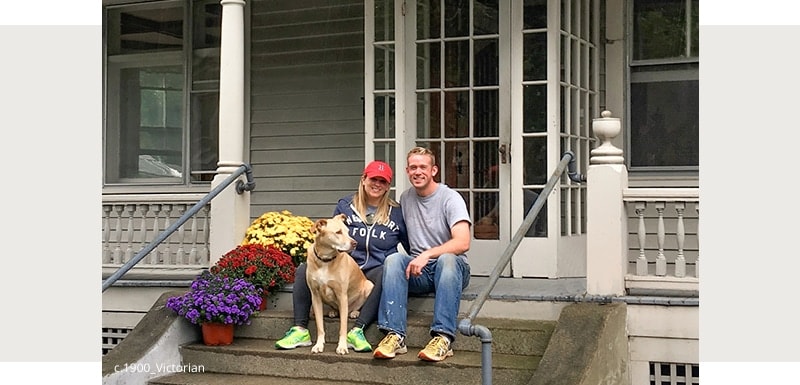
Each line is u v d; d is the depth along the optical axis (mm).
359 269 5223
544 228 6242
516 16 6328
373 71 6711
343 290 5047
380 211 5383
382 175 5277
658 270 5246
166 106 8250
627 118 6797
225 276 5609
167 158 8250
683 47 6691
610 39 6852
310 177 7875
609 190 5191
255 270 5645
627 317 5148
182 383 5141
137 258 5668
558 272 6223
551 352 4656
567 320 4875
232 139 6254
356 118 7723
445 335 4883
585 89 6668
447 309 4867
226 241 6227
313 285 5105
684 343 5047
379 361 4934
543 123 6270
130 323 6391
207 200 5980
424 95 6594
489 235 6449
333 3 7773
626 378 5086
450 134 6543
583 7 6668
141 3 8305
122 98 8367
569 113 6414
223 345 5457
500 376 4758
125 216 8289
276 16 7961
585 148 6707
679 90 6707
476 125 6484
